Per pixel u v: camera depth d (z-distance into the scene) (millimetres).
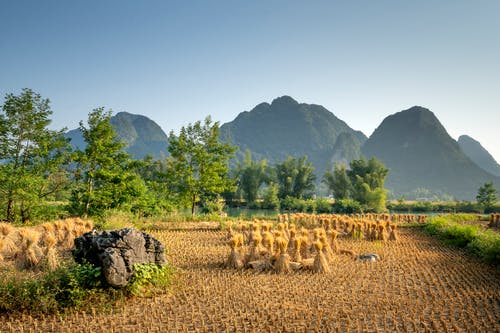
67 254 15195
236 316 9477
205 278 12859
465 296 11227
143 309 9883
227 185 35438
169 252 17297
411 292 11680
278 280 12789
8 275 10461
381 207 68438
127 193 28484
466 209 74312
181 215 32250
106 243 10711
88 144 26188
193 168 34031
